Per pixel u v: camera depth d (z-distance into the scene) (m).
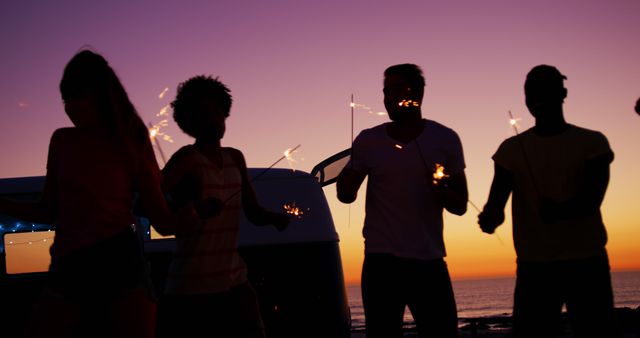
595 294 3.74
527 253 3.89
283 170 5.18
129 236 3.03
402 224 4.17
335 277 4.79
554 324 3.88
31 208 3.19
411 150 4.23
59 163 3.02
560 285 3.80
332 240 4.88
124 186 3.03
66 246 2.94
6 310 4.92
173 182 3.54
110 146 3.02
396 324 4.18
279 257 4.75
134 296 2.98
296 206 4.96
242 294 3.66
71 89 3.06
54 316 2.91
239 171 3.75
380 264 4.16
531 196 3.89
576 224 3.78
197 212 3.21
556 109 3.90
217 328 3.56
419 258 4.14
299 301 4.70
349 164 4.43
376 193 4.27
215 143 3.70
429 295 4.15
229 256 3.58
